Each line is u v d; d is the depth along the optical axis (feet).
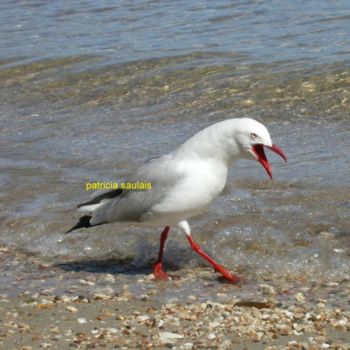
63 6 82.02
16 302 28.68
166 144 45.34
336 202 35.78
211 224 34.78
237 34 64.64
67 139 48.16
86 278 31.30
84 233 35.29
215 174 29.96
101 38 68.23
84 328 26.18
